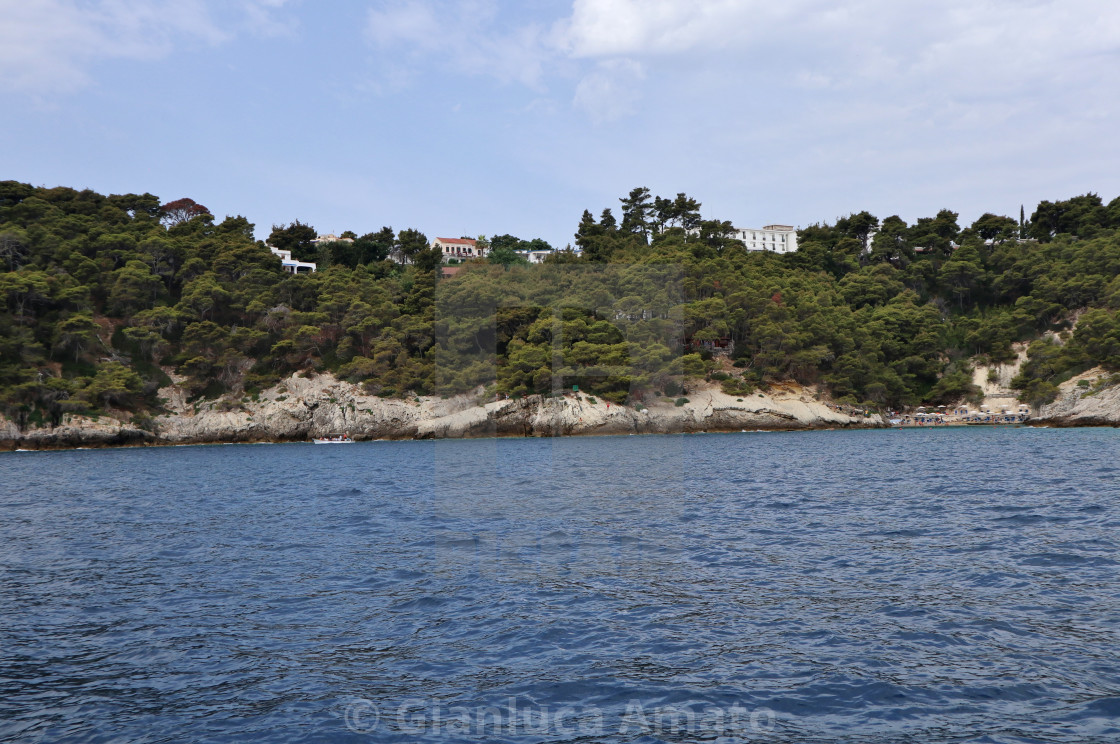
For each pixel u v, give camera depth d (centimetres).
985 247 15712
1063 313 12525
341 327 11675
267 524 2662
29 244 11331
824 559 1838
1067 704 932
